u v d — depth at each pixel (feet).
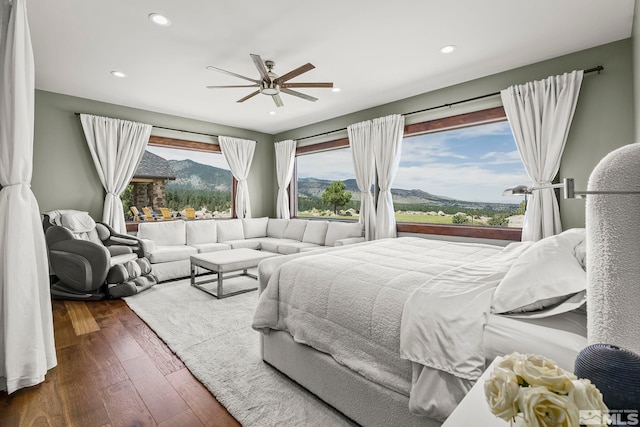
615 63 9.26
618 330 2.40
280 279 6.58
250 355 7.34
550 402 1.63
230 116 17.42
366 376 4.71
